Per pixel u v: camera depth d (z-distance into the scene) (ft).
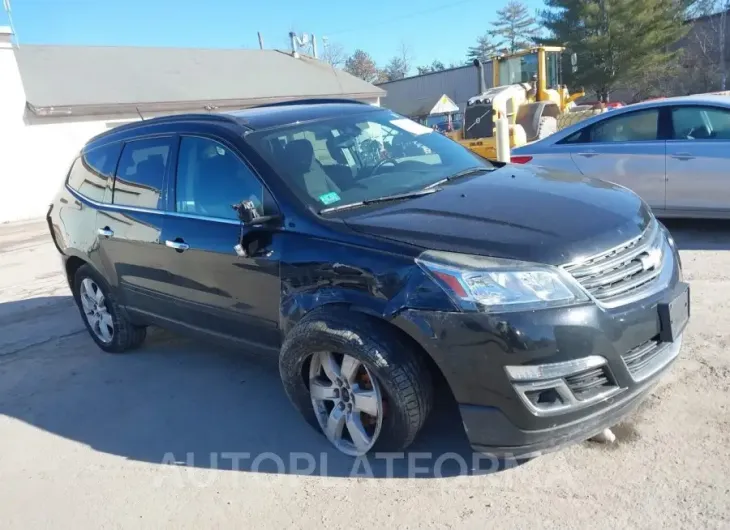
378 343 10.19
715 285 17.63
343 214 11.50
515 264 9.37
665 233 11.82
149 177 15.20
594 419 9.69
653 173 22.68
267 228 11.87
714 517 8.91
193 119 14.67
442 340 9.57
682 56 139.44
